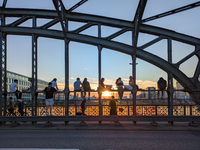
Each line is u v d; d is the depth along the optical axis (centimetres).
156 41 941
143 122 966
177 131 754
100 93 925
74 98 1116
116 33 953
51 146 516
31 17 967
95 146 518
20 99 991
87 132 725
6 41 980
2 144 538
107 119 834
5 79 962
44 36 970
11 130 773
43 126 842
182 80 925
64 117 838
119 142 563
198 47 949
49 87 888
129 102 1114
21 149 484
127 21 955
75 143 550
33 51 945
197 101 929
